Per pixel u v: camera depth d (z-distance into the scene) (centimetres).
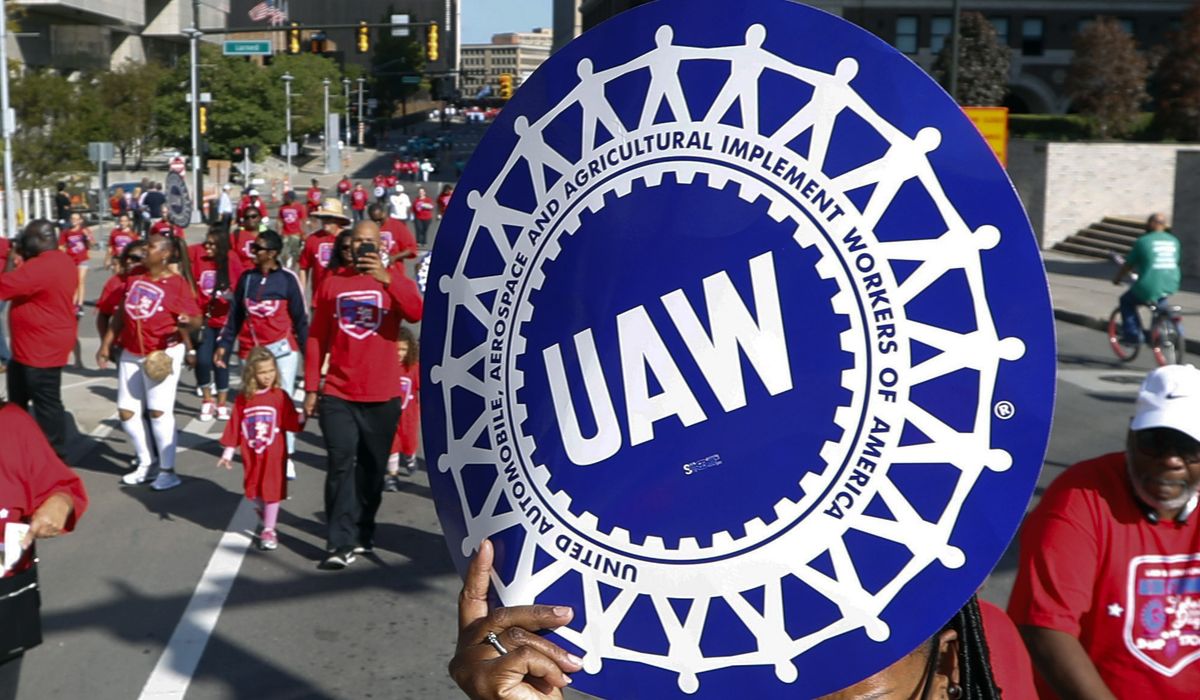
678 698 144
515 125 155
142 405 996
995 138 1767
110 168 7144
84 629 658
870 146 139
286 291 1096
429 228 4528
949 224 136
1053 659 277
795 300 141
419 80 11619
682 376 145
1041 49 5444
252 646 631
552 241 153
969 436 135
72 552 809
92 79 6450
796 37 142
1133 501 283
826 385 140
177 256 991
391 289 742
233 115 8062
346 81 12100
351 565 771
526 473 152
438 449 159
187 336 996
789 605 141
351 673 594
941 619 136
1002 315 134
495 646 146
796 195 142
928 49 5231
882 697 164
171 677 589
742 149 144
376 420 760
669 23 147
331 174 9394
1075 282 2652
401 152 10894
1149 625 281
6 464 414
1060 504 286
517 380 154
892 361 138
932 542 136
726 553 143
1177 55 4006
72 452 1127
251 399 802
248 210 1429
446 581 739
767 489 142
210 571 762
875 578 138
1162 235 1592
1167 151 3469
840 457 139
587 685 147
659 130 147
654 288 147
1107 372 1583
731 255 144
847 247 139
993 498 134
